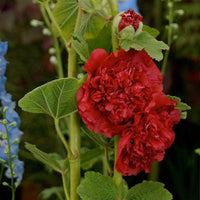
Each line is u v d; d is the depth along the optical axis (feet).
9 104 3.15
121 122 2.45
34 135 5.49
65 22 2.86
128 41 2.48
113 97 2.41
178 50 6.30
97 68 2.45
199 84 6.61
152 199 2.72
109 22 2.64
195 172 5.74
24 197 5.25
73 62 2.78
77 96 2.45
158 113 2.53
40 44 5.71
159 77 2.50
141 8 6.23
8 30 5.53
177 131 6.57
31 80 5.74
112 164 3.86
